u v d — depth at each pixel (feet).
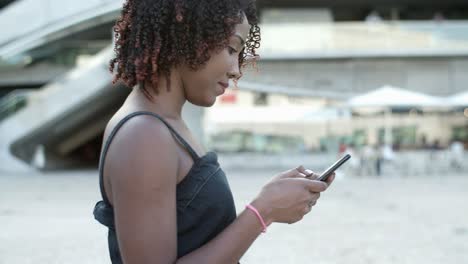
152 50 4.01
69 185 47.01
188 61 4.01
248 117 73.67
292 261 16.96
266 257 17.56
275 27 72.33
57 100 67.51
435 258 17.20
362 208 29.84
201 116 71.82
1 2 97.09
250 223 3.80
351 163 60.80
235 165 72.95
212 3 3.97
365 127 75.05
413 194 37.52
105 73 66.33
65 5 72.18
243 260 17.11
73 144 78.43
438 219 25.52
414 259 17.08
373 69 73.97
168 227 3.65
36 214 28.17
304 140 74.23
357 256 17.61
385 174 62.34
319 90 73.67
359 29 72.18
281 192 3.89
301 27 72.28
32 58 77.10
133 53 4.14
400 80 74.02
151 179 3.60
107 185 3.86
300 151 74.18
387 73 74.02
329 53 71.77
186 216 3.88
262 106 74.08
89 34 77.61
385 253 17.99
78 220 26.05
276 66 73.46
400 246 19.16
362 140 74.90
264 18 87.15
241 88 73.00
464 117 76.13
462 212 27.84
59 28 72.54
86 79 66.90
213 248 3.72
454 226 23.40
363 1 88.74
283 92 73.20
